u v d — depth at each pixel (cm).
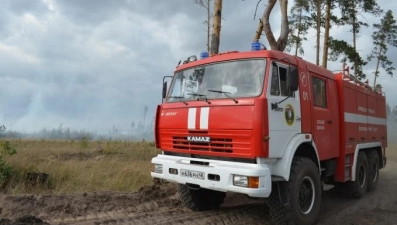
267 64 518
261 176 473
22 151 1309
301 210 561
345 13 2259
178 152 586
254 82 518
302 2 2295
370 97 912
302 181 557
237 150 503
